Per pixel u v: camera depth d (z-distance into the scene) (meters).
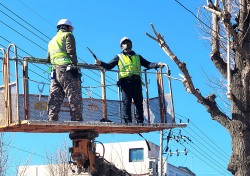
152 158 46.66
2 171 22.83
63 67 9.10
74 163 9.66
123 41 10.16
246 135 9.84
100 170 9.74
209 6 9.95
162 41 9.60
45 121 8.48
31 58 9.03
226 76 10.34
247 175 9.70
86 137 9.52
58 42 9.24
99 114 9.77
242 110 9.93
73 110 9.04
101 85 9.83
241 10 10.28
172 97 10.06
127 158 48.44
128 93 9.91
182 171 54.31
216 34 10.46
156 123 9.79
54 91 9.12
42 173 42.88
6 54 8.77
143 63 10.32
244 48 10.17
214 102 10.12
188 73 9.61
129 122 9.83
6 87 8.71
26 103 8.73
